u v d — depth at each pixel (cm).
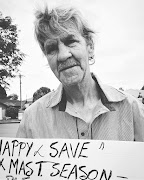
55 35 79
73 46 79
